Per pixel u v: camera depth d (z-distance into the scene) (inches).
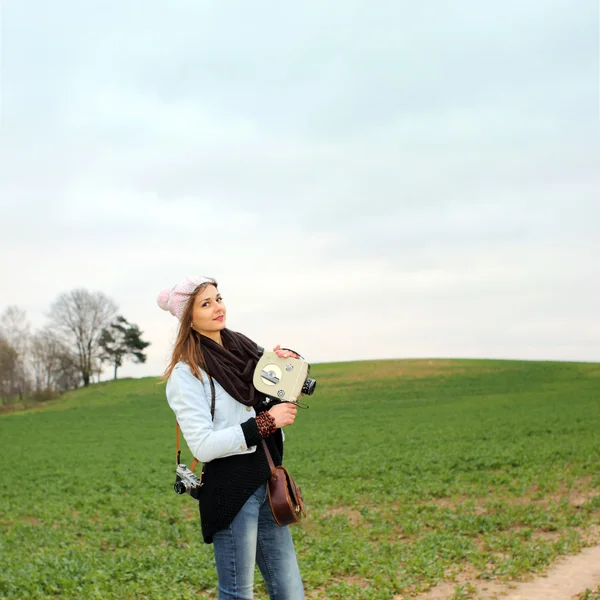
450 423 1663.4
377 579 347.6
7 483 1096.8
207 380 160.6
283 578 162.7
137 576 378.3
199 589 359.6
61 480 1082.1
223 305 167.5
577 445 1072.8
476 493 700.7
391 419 1908.2
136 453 1518.2
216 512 156.2
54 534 597.9
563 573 361.1
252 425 154.4
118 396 3422.7
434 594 331.9
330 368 3693.4
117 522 647.8
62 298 4347.9
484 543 452.8
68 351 4347.9
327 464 1039.0
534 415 1708.9
